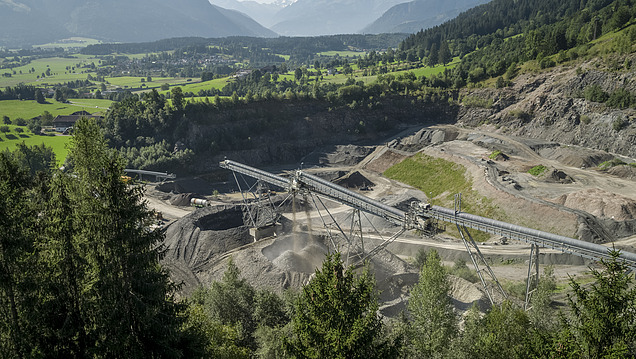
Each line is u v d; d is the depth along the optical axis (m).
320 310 26.72
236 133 196.00
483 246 105.69
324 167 189.88
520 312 38.03
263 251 94.56
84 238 26.27
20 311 26.48
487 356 33.22
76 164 26.95
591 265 92.19
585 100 173.12
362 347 25.95
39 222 29.17
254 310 58.00
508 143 171.00
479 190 130.38
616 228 100.81
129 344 26.75
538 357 27.12
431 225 73.81
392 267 84.88
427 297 42.75
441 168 157.88
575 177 133.88
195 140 186.00
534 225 108.94
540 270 93.06
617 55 176.38
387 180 168.62
